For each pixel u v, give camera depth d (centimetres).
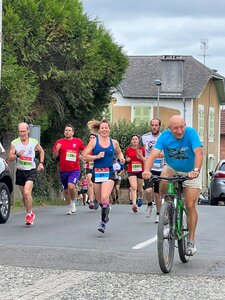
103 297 775
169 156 986
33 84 2178
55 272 915
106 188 1305
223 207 2231
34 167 1455
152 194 1661
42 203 2253
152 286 838
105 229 1409
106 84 2603
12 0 2147
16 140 1448
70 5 2356
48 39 2209
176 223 950
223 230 1439
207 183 5322
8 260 1000
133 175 1839
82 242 1200
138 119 5012
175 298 777
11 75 1922
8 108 1959
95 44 2364
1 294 780
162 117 4984
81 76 2333
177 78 4922
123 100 5047
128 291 808
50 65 2269
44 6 2216
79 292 798
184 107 4947
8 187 1541
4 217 1504
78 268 945
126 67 2650
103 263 988
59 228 1423
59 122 2544
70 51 2286
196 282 867
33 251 1081
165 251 925
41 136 2514
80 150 1767
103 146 1299
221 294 801
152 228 1446
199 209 2092
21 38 2095
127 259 1024
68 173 1758
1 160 1512
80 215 1753
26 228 1413
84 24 2341
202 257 1059
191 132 970
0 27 1761
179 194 966
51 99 2394
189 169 988
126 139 4178
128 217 1697
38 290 805
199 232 1395
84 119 2614
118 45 2595
